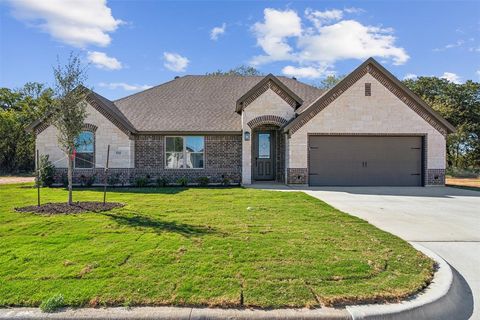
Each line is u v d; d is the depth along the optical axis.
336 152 17.27
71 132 10.20
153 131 18.16
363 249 5.80
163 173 18.53
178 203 10.85
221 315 3.61
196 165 18.75
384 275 4.64
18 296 3.94
